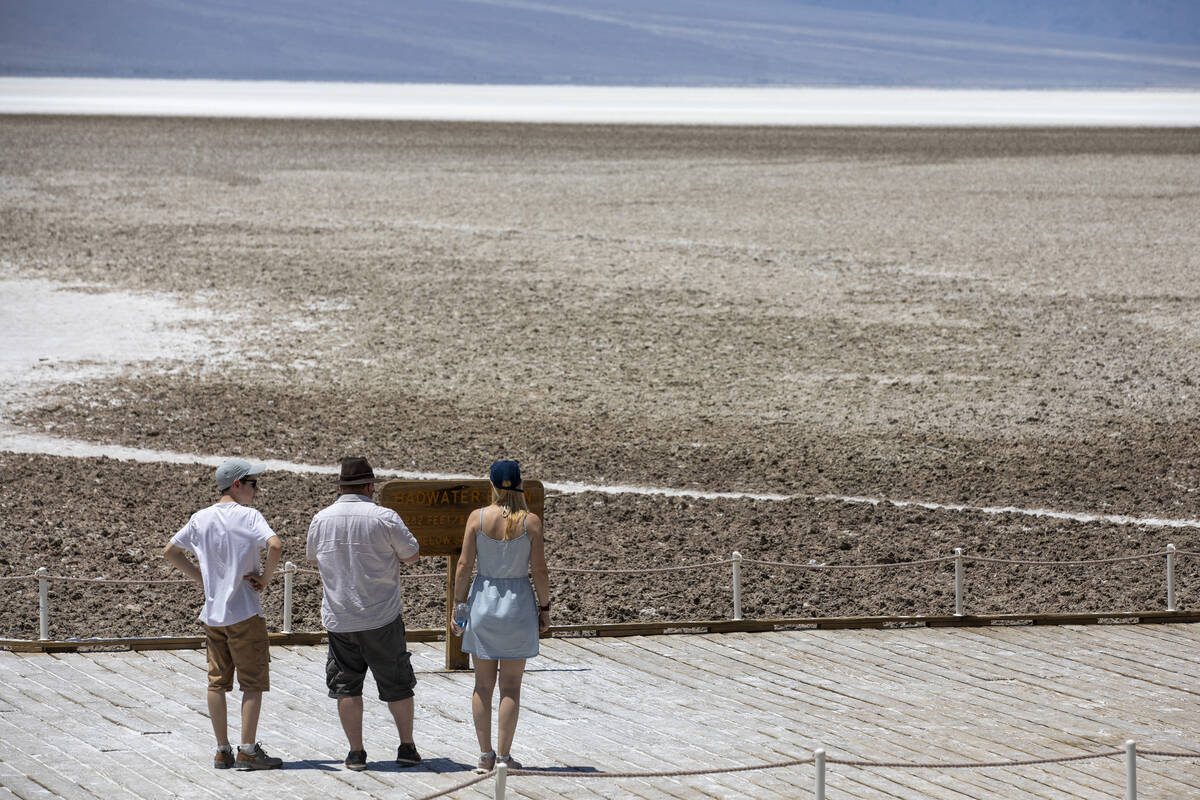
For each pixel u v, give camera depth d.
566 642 19.70
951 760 15.05
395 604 14.34
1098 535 26.33
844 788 14.22
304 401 35.59
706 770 12.85
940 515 27.42
